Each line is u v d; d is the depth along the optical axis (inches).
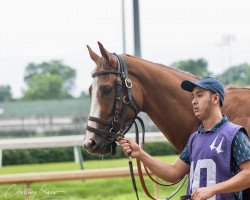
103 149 187.9
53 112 1402.6
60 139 526.6
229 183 135.1
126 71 193.8
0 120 1310.3
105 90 188.5
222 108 187.5
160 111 198.2
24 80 2522.1
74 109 1387.8
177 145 201.9
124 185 407.8
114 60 193.3
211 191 135.0
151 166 153.5
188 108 197.3
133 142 154.6
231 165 139.4
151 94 197.6
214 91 142.6
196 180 141.7
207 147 141.2
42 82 2388.0
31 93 2374.5
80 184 420.5
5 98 2427.4
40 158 599.2
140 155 154.0
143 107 199.5
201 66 2196.1
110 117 188.7
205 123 144.2
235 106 187.9
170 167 154.1
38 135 1061.1
